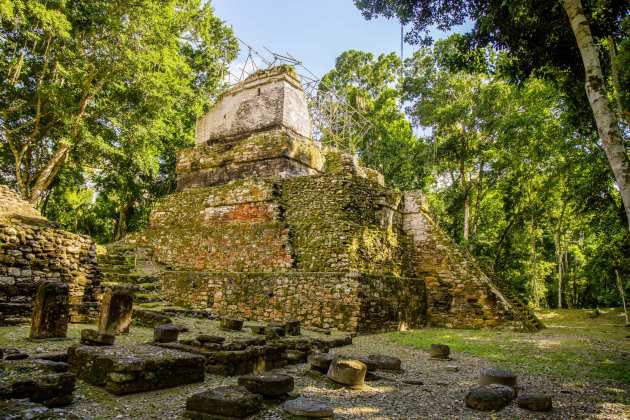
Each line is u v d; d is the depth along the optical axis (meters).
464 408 4.76
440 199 28.62
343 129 26.22
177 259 15.12
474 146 24.28
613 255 17.20
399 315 12.71
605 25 9.39
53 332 6.55
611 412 4.71
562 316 19.59
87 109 17.30
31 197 15.84
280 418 4.04
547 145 19.25
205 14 23.11
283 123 16.59
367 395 5.14
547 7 8.87
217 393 4.09
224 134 18.06
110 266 13.84
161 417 3.86
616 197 17.31
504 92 22.03
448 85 24.48
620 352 8.84
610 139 6.55
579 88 10.61
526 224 25.02
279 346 6.64
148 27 16.16
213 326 9.47
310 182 13.66
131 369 4.42
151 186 26.48
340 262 11.73
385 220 14.40
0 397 3.36
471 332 12.42
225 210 14.85
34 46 15.24
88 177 23.42
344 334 10.17
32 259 8.41
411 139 30.69
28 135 17.02
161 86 16.89
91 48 16.03
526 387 5.94
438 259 14.80
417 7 10.16
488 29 9.46
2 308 7.71
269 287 12.14
